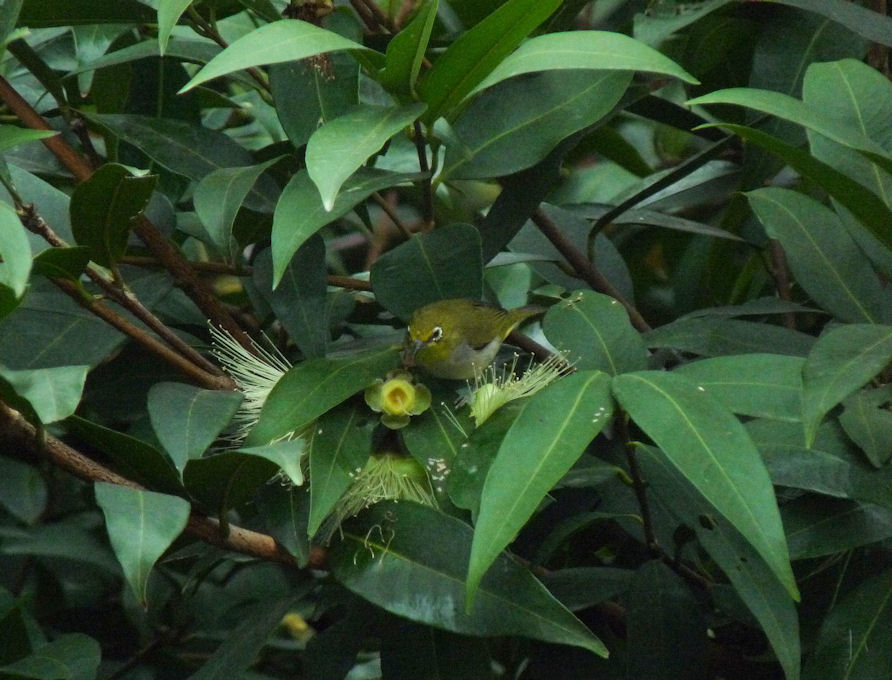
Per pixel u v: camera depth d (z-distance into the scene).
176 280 6.18
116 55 6.49
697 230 7.34
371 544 4.77
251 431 4.88
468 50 4.77
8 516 8.52
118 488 4.12
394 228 10.27
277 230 4.67
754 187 6.86
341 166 4.32
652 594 5.40
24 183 5.81
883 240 4.85
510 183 6.26
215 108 8.45
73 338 6.02
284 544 4.73
